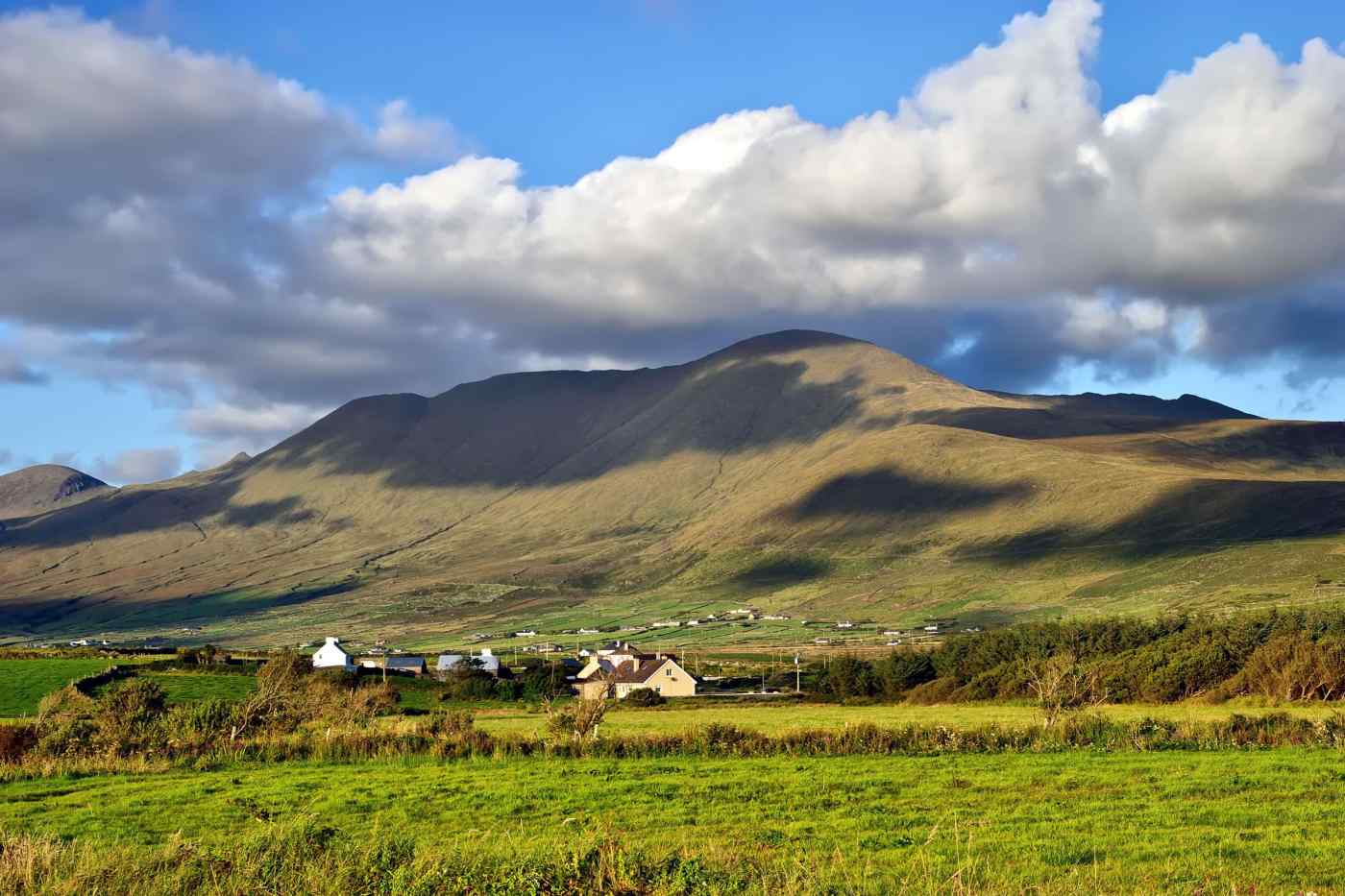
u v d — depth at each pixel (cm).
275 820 3142
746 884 1883
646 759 4522
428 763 4519
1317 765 3847
